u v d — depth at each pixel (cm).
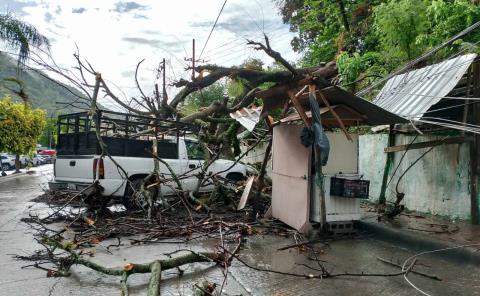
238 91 991
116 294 389
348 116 641
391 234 611
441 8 795
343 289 404
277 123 748
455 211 682
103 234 631
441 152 711
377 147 902
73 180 842
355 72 1056
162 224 698
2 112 1947
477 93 614
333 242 615
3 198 1170
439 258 521
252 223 726
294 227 669
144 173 873
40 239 612
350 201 657
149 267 418
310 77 574
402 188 813
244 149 1605
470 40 764
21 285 413
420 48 866
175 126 982
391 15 869
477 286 411
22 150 2106
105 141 834
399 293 392
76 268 473
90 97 796
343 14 1418
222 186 894
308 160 639
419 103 628
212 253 488
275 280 433
